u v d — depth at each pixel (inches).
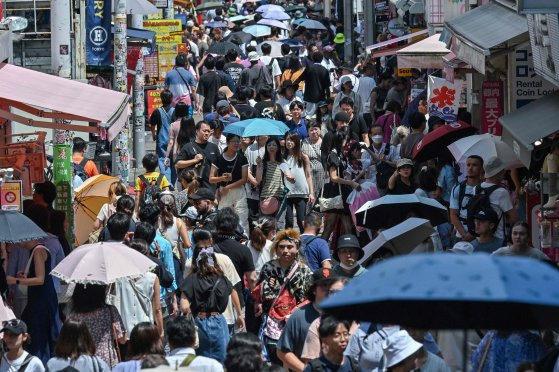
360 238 1435.8
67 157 1387.8
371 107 2123.5
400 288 394.9
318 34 3449.8
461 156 1232.2
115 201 1339.8
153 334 808.3
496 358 778.2
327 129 2102.6
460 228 1147.9
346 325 738.2
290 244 962.1
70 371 766.5
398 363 690.2
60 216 1164.5
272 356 946.1
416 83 2139.5
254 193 1517.0
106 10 1873.8
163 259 1096.8
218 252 1050.1
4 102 1205.7
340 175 1518.2
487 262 406.6
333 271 943.7
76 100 1163.9
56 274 919.0
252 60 2294.5
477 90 1678.2
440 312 469.7
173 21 2551.7
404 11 2536.9
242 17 3875.5
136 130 2074.3
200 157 1487.5
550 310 474.6
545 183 1061.1
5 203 1117.7
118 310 956.0
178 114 1801.2
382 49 2477.9
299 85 2326.5
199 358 786.8
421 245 1061.1
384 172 1476.4
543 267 407.2
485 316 473.1
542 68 1135.0
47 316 1041.5
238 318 1016.2
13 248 1037.8
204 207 1247.5
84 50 1898.4
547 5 959.6
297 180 1509.6
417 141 1494.8
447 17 1967.3
